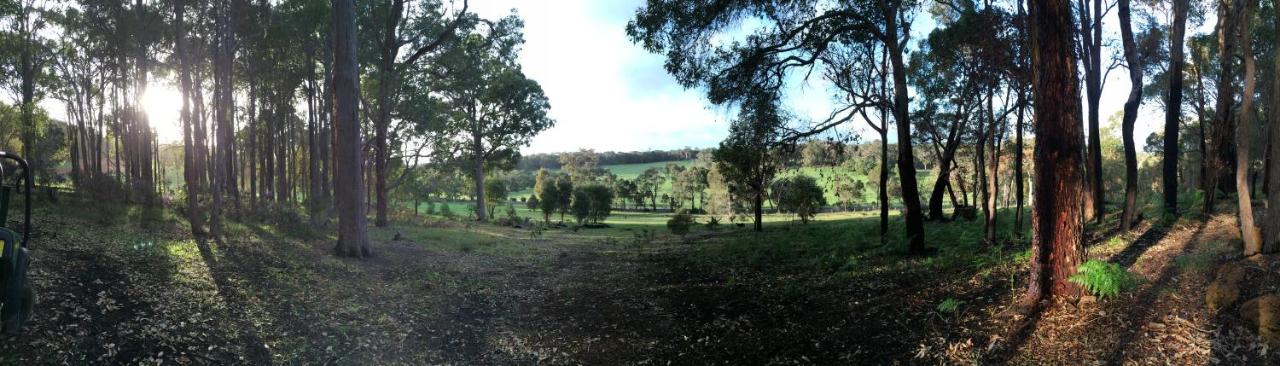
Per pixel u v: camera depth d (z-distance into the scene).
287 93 28.62
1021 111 13.00
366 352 6.84
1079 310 6.10
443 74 31.17
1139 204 17.41
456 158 48.03
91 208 14.84
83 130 30.64
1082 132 9.83
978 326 6.40
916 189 13.31
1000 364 5.47
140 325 6.15
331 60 27.06
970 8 13.66
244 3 15.34
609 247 23.55
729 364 6.58
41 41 25.98
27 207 5.26
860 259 12.91
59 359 5.04
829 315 8.00
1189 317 5.51
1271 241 6.58
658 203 93.94
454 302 10.08
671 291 11.30
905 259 12.20
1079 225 6.46
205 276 8.76
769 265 14.06
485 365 6.81
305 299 8.53
